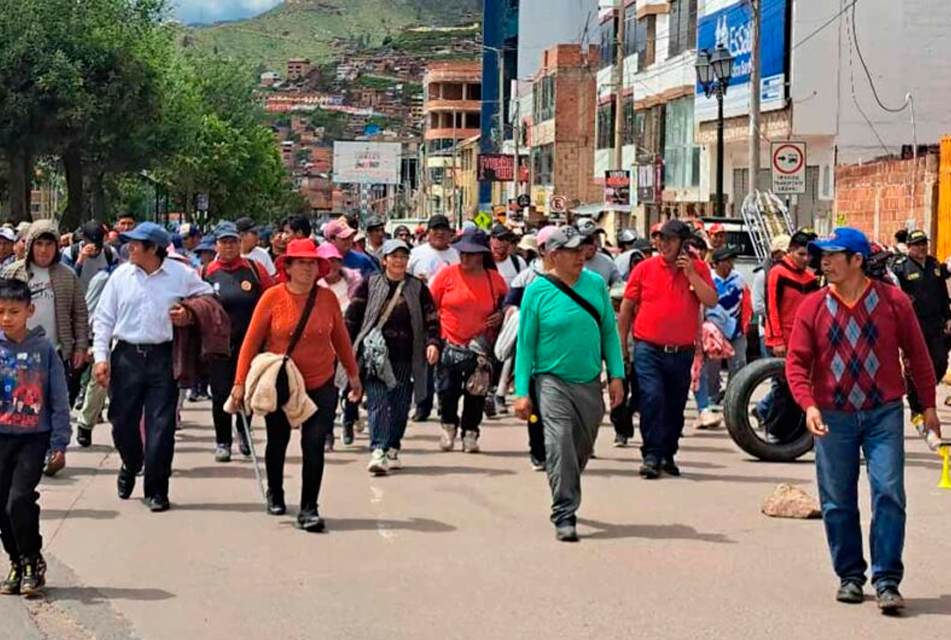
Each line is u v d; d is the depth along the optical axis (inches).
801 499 403.5
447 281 519.8
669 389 466.0
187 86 2266.2
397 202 6018.7
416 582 327.9
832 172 1289.4
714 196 1507.1
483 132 3700.8
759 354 674.8
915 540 372.5
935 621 295.7
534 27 3201.3
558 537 371.2
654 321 459.8
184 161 2620.6
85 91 1642.5
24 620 295.7
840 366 303.1
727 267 609.3
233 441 538.0
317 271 389.4
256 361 382.9
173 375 408.8
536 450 481.7
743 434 498.9
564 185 2628.0
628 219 2102.6
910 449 531.2
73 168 1716.3
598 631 288.2
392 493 439.5
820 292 309.1
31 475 311.1
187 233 727.7
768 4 1328.7
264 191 3270.2
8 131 1588.3
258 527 386.6
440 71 5241.1
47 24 1625.2
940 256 995.3
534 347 375.6
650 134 1903.3
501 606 307.0
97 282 531.8
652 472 465.4
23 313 311.3
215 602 310.3
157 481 406.0
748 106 1381.6
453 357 514.3
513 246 634.8
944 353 621.6
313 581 328.5
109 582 327.3
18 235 645.3
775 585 325.4
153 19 1752.0
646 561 348.8
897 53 1285.7
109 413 417.7
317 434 384.5
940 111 1289.4
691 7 1686.8
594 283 378.0
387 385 473.4
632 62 2007.9
